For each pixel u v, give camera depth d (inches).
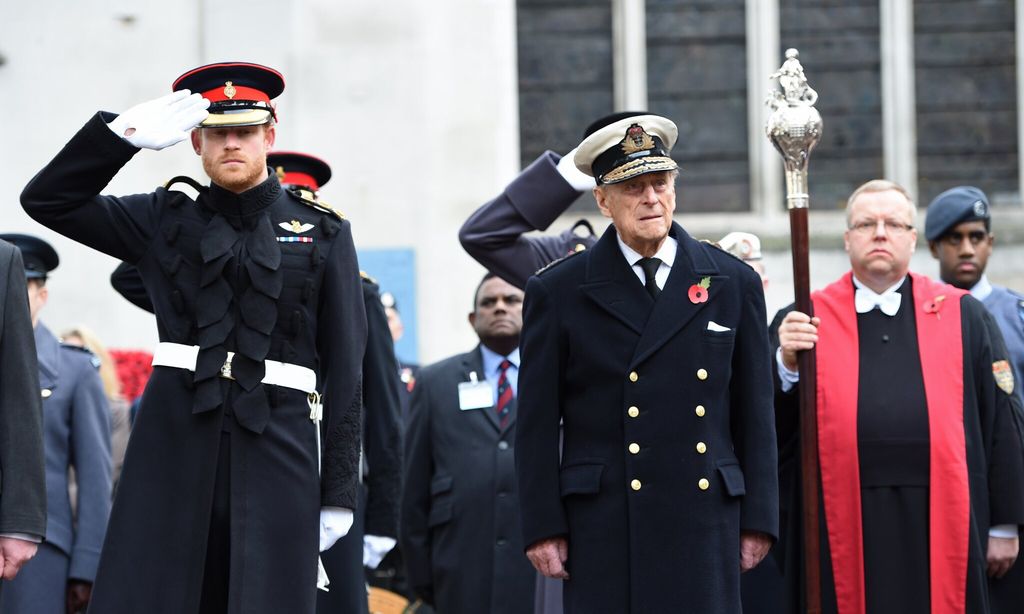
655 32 1891.0
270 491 718.5
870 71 1884.8
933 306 932.6
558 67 1879.9
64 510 1007.0
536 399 758.5
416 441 1069.1
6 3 1713.8
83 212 724.0
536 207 915.4
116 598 708.0
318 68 1722.4
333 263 743.7
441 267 1710.1
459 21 1731.1
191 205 742.5
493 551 1023.0
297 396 730.8
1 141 1704.0
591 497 745.0
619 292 756.0
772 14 1876.2
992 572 939.3
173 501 714.2
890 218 922.1
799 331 839.1
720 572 732.7
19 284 763.4
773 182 1866.4
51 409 1011.3
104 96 1715.1
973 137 1887.3
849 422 904.9
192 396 719.1
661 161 743.1
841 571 899.4
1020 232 1830.7
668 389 741.3
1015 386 964.0
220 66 733.9
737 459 754.2
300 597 718.5
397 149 1721.2
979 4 1892.2
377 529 983.6
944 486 898.1
